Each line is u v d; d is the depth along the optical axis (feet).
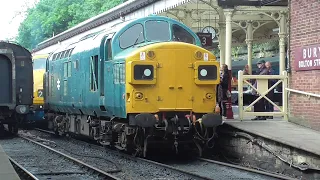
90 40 51.26
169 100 40.96
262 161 39.63
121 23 46.70
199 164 41.34
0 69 64.23
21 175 36.09
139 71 40.06
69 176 36.32
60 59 63.05
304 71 44.78
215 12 69.72
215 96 42.34
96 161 43.80
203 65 41.52
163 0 60.49
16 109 64.03
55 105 65.98
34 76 78.74
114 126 44.37
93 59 48.70
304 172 34.55
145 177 35.09
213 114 41.22
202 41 59.93
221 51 70.49
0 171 31.68
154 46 40.78
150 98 40.60
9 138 64.49
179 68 41.19
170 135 42.83
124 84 41.06
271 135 38.86
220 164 39.83
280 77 47.75
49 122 72.28
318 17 42.57
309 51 43.83
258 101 49.80
